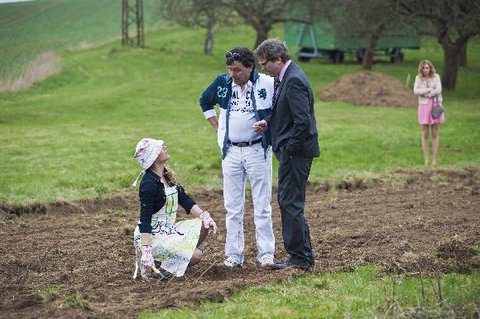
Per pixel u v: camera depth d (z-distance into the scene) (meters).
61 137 30.44
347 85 48.31
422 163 26.53
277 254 14.30
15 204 18.16
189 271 12.74
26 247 14.62
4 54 65.50
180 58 70.56
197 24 68.38
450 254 13.62
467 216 17.31
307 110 12.07
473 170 24.44
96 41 81.19
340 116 39.66
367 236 15.33
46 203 18.48
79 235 15.74
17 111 40.09
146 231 11.73
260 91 12.45
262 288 11.55
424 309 10.34
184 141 29.64
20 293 11.49
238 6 65.19
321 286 11.81
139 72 61.00
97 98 45.94
